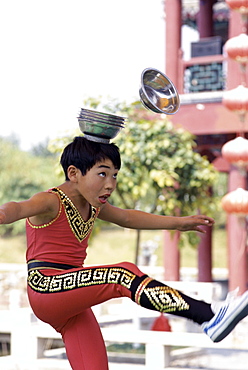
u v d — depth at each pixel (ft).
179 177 38.27
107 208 13.51
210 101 41.34
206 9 52.60
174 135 38.37
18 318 28.35
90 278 11.08
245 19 39.24
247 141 37.93
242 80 40.75
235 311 9.57
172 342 25.18
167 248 43.45
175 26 43.65
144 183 37.27
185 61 43.39
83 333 12.85
